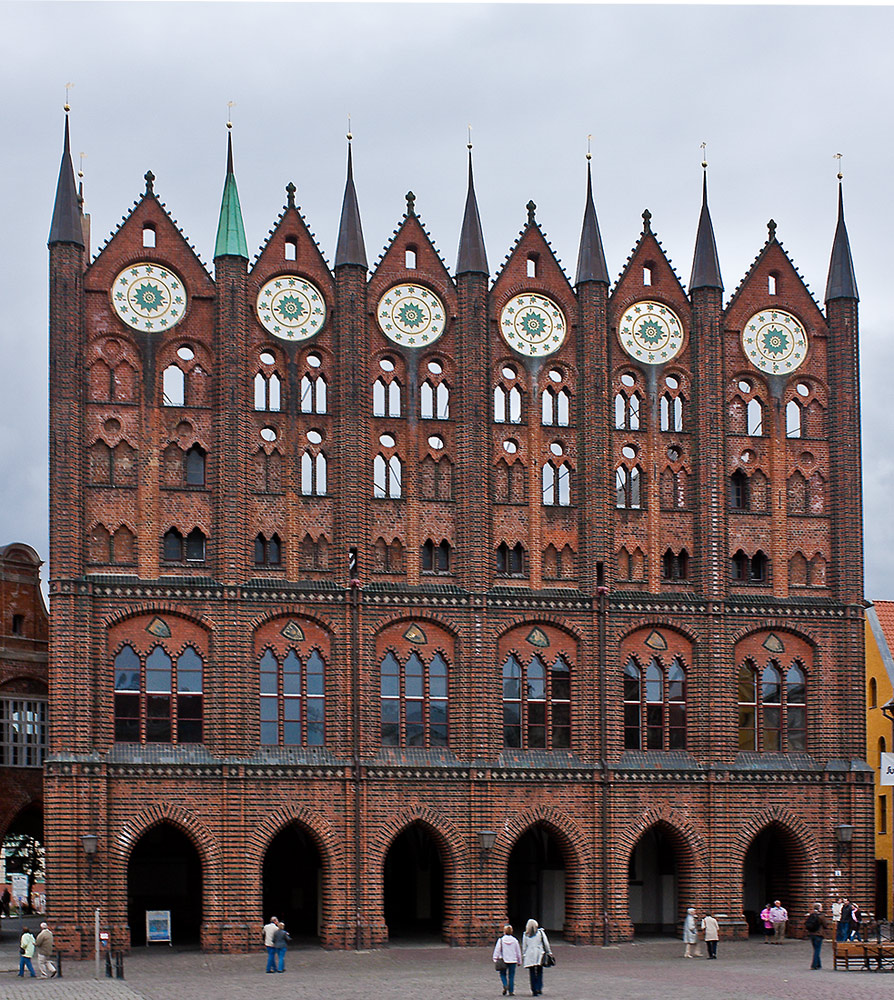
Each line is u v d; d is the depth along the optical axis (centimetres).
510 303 7531
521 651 7288
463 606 7200
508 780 7106
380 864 6944
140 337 7131
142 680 6869
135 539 6975
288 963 6397
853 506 7681
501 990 5347
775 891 7675
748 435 7688
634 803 7238
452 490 7344
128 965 6347
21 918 9806
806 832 7419
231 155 7338
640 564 7475
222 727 6862
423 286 7469
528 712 7250
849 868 7438
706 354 7612
